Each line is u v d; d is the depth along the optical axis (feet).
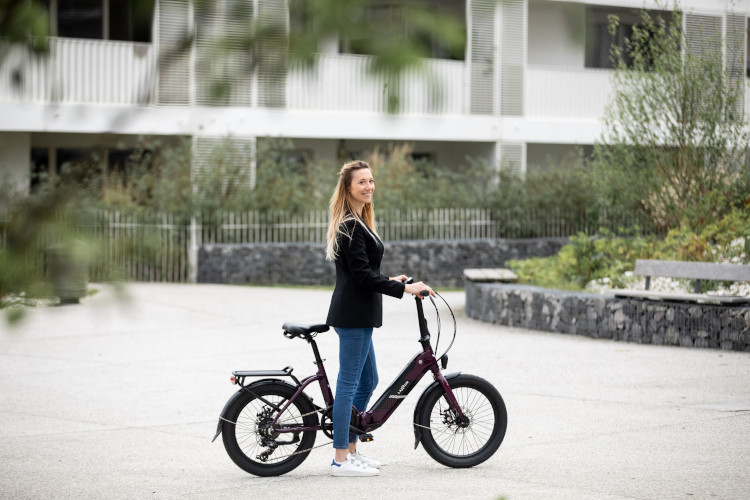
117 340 53.67
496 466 26.50
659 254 63.05
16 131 89.76
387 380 41.65
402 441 30.07
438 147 116.67
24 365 45.70
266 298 73.77
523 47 110.22
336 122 98.63
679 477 24.98
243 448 26.25
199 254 84.12
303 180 91.04
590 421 32.19
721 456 27.20
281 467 25.86
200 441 30.35
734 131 68.18
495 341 52.37
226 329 58.49
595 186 77.20
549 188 100.63
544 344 50.98
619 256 65.98
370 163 98.37
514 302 58.44
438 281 92.89
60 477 26.05
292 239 88.17
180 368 44.86
